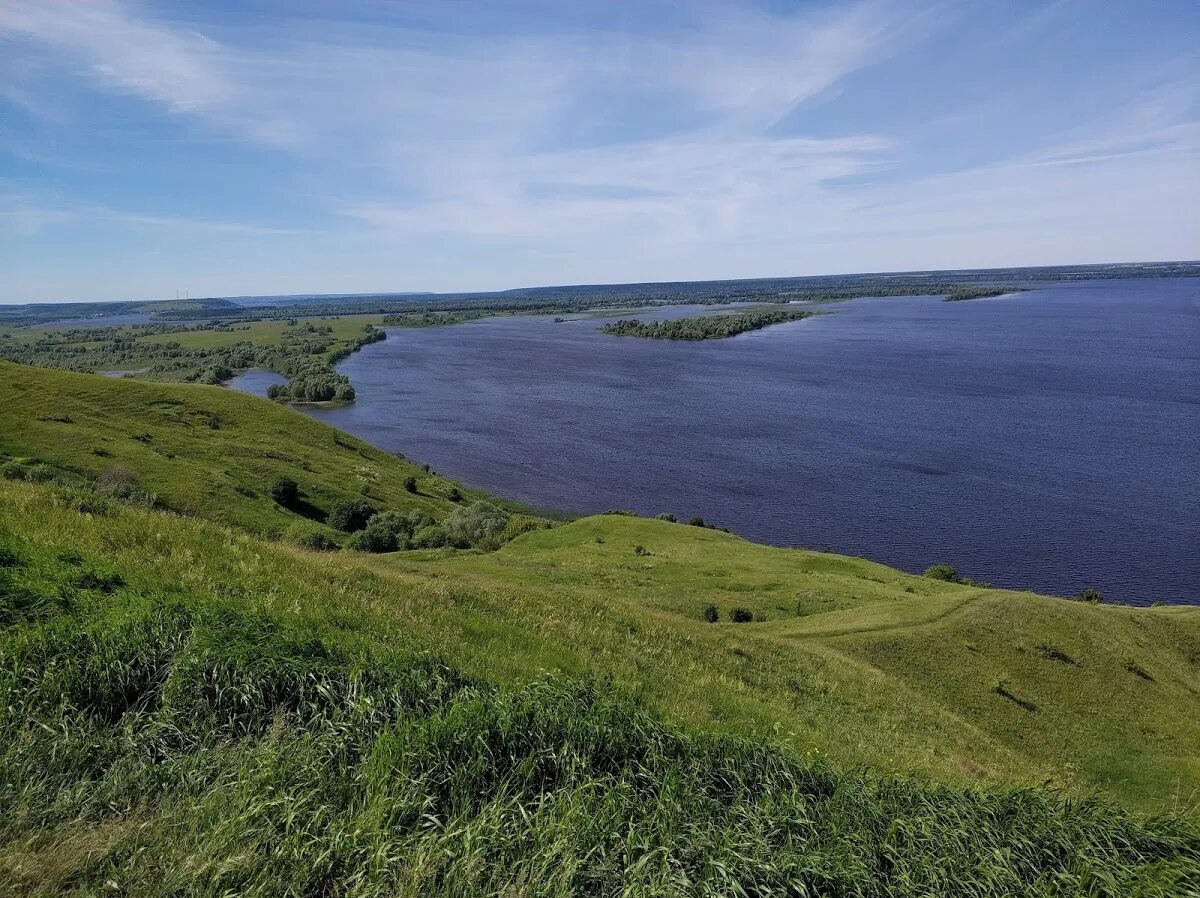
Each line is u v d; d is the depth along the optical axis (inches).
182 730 288.4
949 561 2807.6
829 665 1083.9
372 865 231.3
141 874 214.4
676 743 337.4
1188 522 3078.2
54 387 3503.9
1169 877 281.1
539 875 235.3
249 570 546.9
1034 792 346.0
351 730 298.0
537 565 1781.5
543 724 315.9
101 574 423.5
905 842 290.8
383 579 713.6
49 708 286.5
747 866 252.7
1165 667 1489.9
